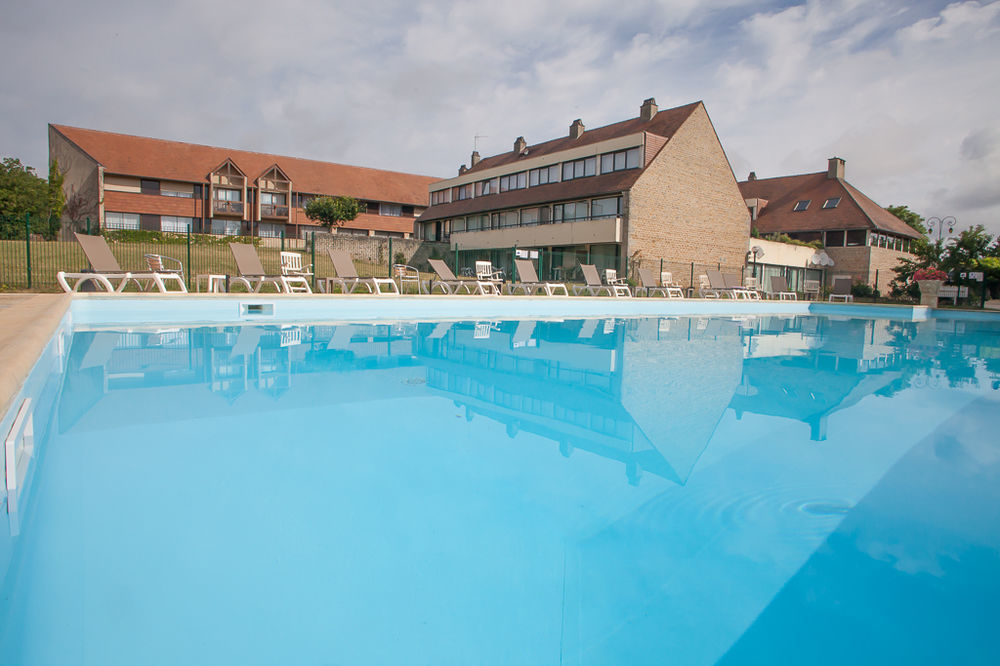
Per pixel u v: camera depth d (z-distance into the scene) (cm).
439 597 125
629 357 549
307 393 338
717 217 2639
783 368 511
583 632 112
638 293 2031
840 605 127
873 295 2695
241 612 115
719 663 105
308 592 124
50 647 100
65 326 590
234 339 581
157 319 795
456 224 3488
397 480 197
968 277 2172
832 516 177
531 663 102
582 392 368
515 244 2791
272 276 1130
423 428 267
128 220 3362
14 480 164
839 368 523
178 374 386
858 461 234
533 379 409
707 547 154
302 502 175
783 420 307
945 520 175
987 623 121
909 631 118
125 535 147
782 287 2231
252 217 3709
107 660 97
